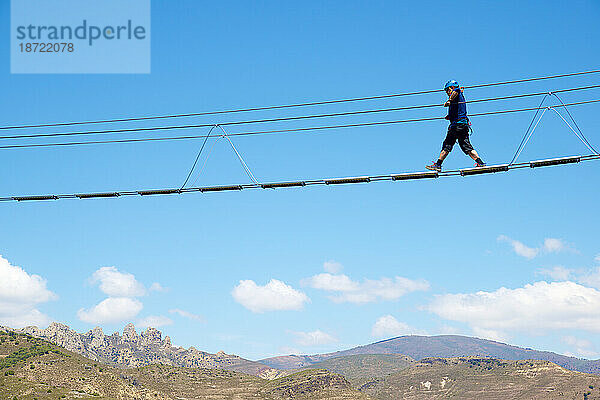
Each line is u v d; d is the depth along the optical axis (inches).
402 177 1282.0
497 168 1211.9
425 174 1251.8
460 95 1219.2
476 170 1218.0
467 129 1213.1
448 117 1229.7
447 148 1230.3
